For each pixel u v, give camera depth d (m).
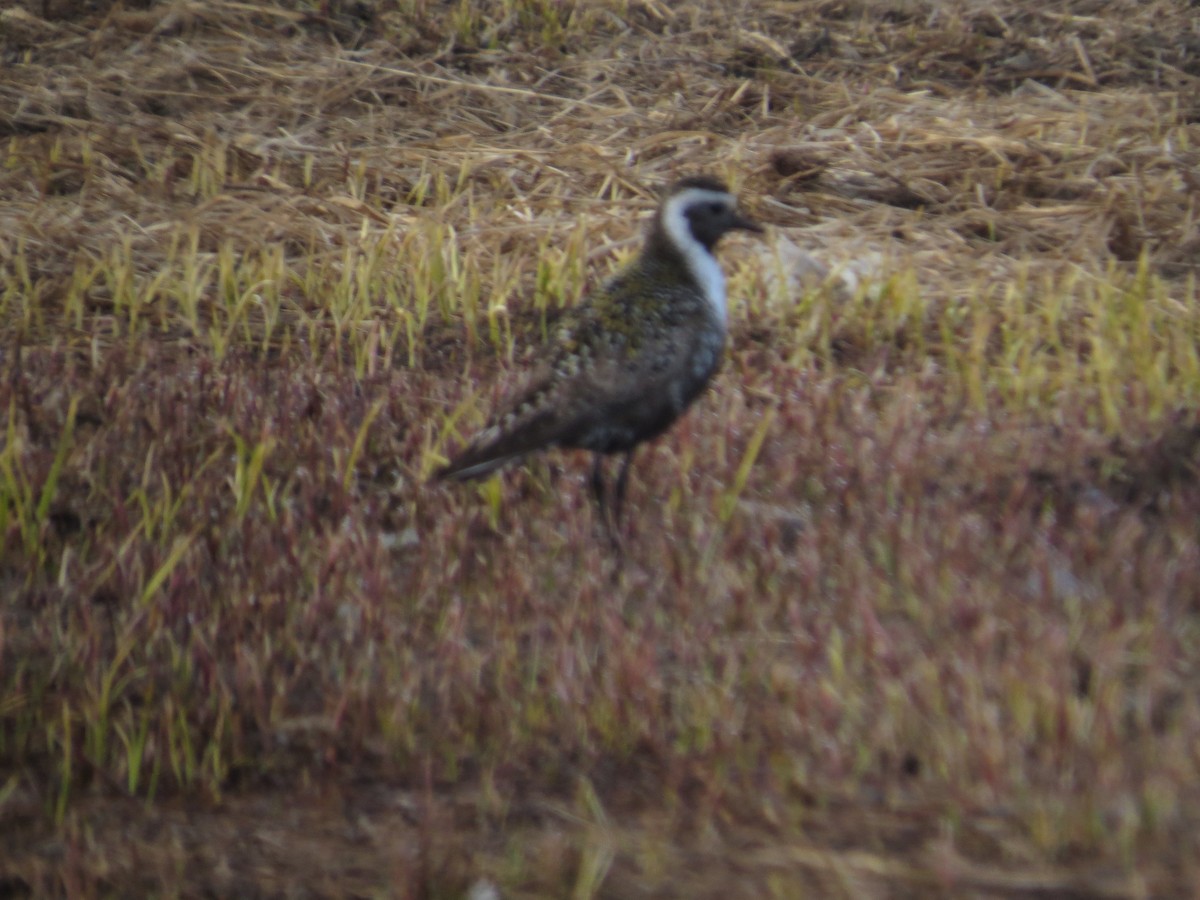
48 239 19.31
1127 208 19.64
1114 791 9.76
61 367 16.55
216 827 10.41
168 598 12.26
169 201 20.61
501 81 24.36
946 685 10.70
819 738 10.51
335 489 14.15
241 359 16.91
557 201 20.36
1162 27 26.14
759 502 13.88
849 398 15.50
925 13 27.14
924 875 9.38
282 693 11.34
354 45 25.66
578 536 13.39
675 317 13.22
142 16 25.66
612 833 10.02
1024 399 15.47
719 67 24.92
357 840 10.23
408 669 11.65
